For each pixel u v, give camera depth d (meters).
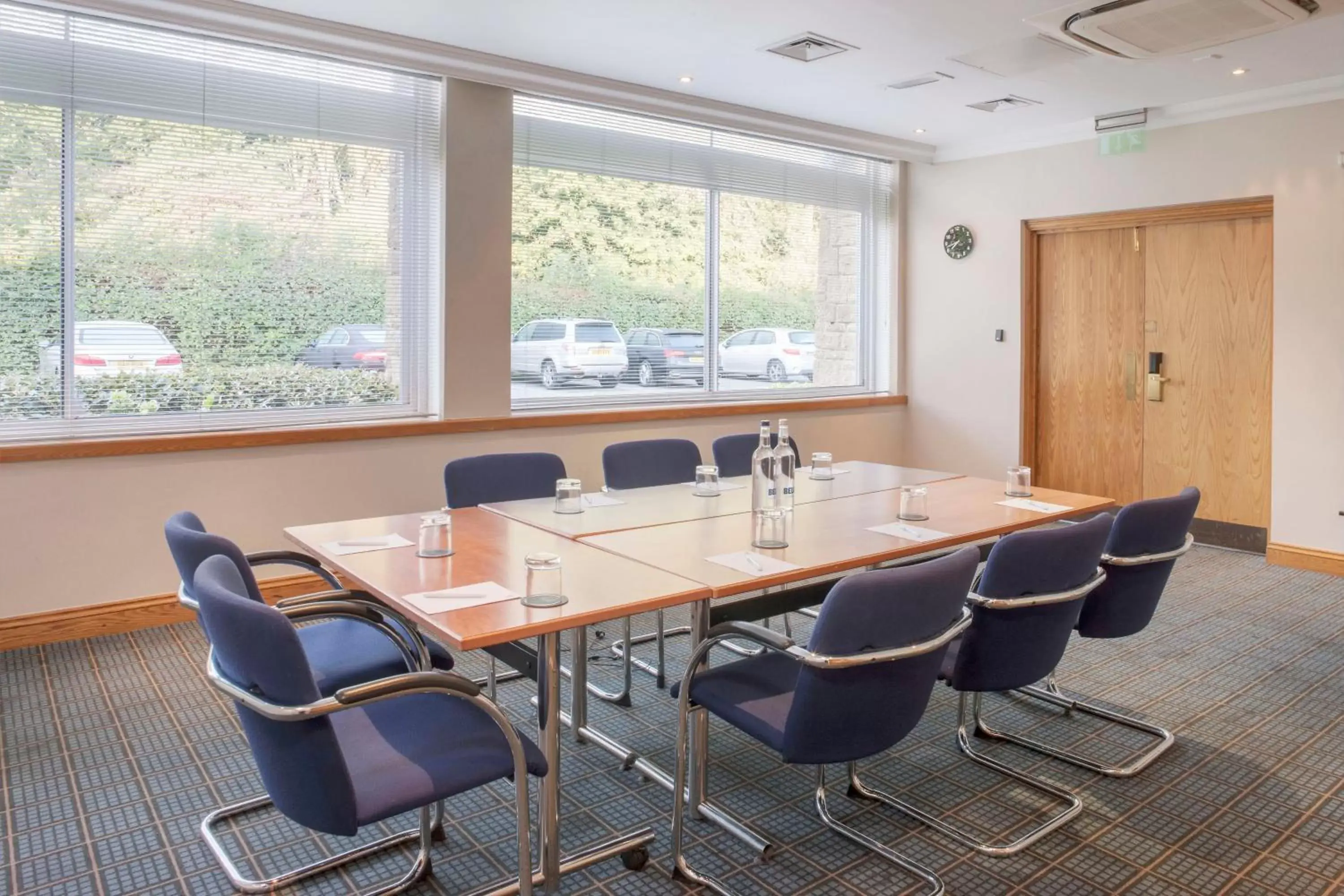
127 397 4.23
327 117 4.62
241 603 1.70
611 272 5.74
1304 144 5.27
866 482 3.96
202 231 4.36
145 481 4.20
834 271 6.98
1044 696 3.53
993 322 6.79
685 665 3.81
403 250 4.93
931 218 7.12
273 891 2.31
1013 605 2.45
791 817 2.70
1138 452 6.29
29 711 3.38
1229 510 5.92
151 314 4.27
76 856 2.46
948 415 7.11
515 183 5.26
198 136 4.32
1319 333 5.28
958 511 3.32
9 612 3.96
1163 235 6.06
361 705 1.86
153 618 4.26
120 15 3.96
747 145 6.31
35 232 3.99
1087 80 5.19
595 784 2.90
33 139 3.96
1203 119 5.66
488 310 5.10
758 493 3.19
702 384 6.27
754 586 2.38
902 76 5.08
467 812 2.73
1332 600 4.83
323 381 4.75
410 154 4.90
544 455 3.88
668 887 2.36
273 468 4.51
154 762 2.99
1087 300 6.45
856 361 7.20
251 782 2.87
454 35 4.45
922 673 2.19
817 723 2.09
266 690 1.72
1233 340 5.82
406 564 2.55
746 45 4.59
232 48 4.35
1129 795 2.82
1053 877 2.39
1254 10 3.76
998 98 5.55
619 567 2.51
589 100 5.27
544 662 2.20
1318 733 3.26
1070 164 6.29
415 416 5.03
